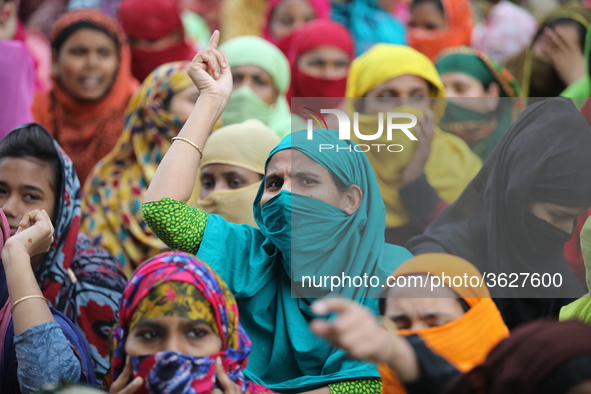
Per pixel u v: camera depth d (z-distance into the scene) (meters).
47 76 9.36
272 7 9.40
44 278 4.81
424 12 9.39
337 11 9.77
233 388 3.24
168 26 8.38
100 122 7.42
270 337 3.94
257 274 3.95
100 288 4.94
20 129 4.88
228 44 7.73
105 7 9.88
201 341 3.25
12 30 7.62
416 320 3.57
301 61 8.21
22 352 3.61
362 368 3.75
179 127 6.38
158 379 3.16
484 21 10.61
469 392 2.92
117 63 7.54
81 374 3.75
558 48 7.88
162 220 3.88
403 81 6.96
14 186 4.77
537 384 2.73
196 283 3.25
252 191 5.12
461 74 7.58
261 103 7.30
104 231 6.07
